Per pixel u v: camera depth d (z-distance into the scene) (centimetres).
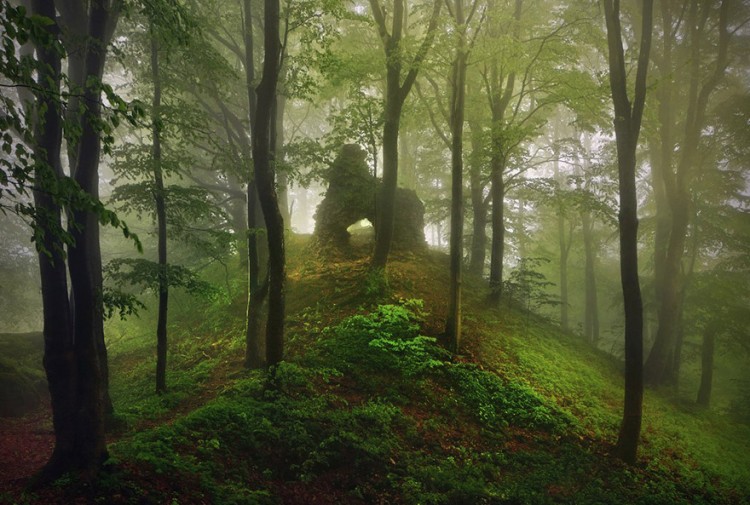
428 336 1361
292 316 1433
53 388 671
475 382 1203
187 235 1203
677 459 1255
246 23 1245
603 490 941
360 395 1061
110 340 1805
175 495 632
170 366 1383
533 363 1466
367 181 1622
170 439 756
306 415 905
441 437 991
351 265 1669
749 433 1734
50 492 612
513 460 977
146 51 1178
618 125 1220
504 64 1512
